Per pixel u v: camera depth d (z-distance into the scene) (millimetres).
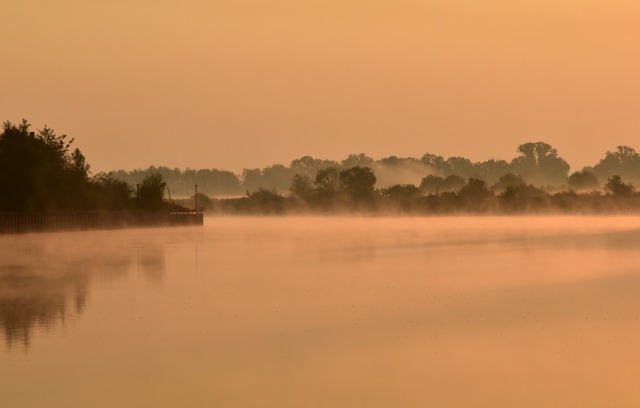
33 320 75750
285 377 55156
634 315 77562
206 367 57531
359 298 89750
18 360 59531
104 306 84375
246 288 99000
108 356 60719
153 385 53219
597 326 72188
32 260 140625
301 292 95000
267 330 70688
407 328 71562
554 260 137750
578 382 53812
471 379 54656
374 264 131750
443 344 64875
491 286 100125
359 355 61125
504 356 60781
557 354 61344
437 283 103562
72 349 62969
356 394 51406
